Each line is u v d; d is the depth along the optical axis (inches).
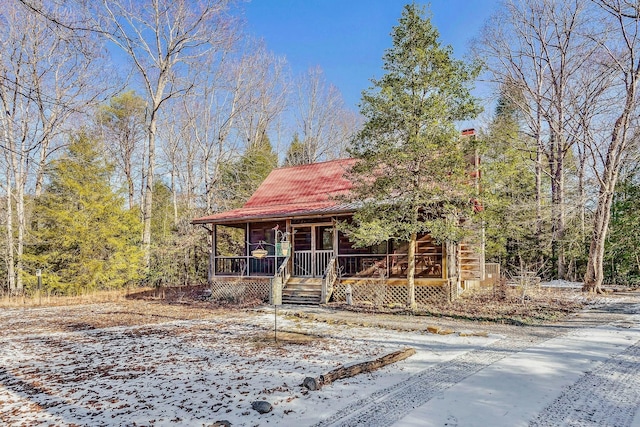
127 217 853.8
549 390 218.7
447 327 409.4
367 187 511.2
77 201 799.1
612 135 717.3
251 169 1210.0
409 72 480.1
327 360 287.4
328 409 196.5
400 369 263.4
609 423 176.6
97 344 354.3
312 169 859.4
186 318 506.0
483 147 478.6
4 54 775.7
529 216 915.4
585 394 211.8
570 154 1068.5
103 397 218.1
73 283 783.1
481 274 738.2
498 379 239.0
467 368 263.7
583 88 876.0
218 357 301.3
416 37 472.4
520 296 595.5
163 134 1261.1
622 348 308.3
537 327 402.3
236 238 1076.5
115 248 836.0
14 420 188.4
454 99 477.4
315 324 443.2
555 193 929.5
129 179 1344.7
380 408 196.9
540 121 987.9
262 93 1288.1
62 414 195.2
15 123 848.9
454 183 467.5
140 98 1349.7
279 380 242.7
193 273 1085.1
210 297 735.7
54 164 821.9
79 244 784.9
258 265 765.3
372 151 499.8
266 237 768.3
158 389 229.9
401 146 480.4
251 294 694.5
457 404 200.4
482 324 424.8
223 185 1167.0
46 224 838.5
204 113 1190.9
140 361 293.1
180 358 300.0
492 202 476.4
